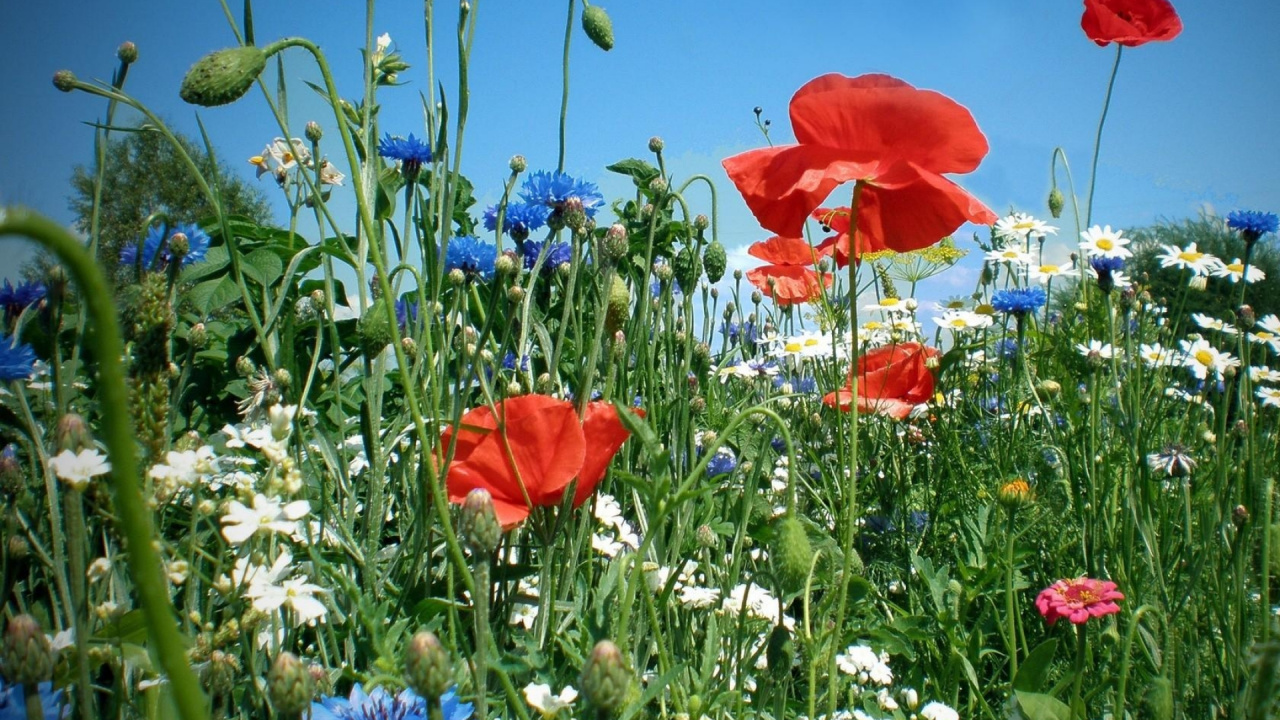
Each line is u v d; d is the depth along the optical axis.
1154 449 0.95
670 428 0.87
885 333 1.16
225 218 0.71
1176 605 0.79
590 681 0.42
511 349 0.87
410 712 0.51
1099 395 0.91
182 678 0.22
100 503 0.51
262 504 0.55
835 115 0.68
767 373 1.08
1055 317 1.15
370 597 0.69
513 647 0.73
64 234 0.19
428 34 0.82
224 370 0.94
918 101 0.66
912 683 0.80
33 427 0.61
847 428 1.05
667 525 0.81
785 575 0.64
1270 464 0.89
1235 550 0.75
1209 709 0.76
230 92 0.52
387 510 0.81
